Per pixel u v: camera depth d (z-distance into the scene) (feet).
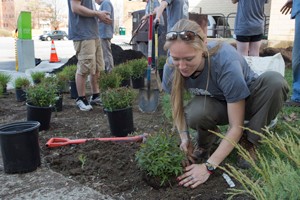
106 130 11.74
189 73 7.05
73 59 27.20
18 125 8.82
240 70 7.18
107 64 22.72
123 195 7.13
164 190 7.23
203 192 7.00
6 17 179.63
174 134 10.02
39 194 7.27
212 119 8.13
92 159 8.77
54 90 12.32
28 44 28.84
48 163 8.87
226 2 53.36
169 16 16.94
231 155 8.60
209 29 42.83
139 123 12.38
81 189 7.41
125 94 11.33
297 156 4.83
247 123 8.29
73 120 13.03
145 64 20.40
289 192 4.72
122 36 130.41
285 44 31.27
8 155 8.25
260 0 15.06
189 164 7.90
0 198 7.18
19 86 16.71
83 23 13.64
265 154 8.43
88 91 18.97
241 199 6.70
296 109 12.62
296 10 12.72
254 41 15.92
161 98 16.37
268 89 7.71
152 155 7.30
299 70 13.10
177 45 6.57
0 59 41.22
